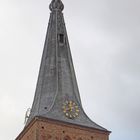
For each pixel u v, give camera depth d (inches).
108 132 3464.6
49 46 3816.4
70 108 3501.5
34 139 3316.9
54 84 3627.0
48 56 3769.7
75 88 3663.9
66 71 3710.6
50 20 3937.0
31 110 3612.2
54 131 3356.3
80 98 3631.9
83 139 3400.6
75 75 3745.1
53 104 3499.0
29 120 3565.5
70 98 3572.8
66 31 3900.1
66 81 3661.4
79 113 3508.9
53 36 3846.0
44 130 3339.1
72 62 3794.3
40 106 3543.3
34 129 3351.4
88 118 3508.9
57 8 3969.0
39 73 3750.0
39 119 3351.4
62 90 3602.4
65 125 3390.7
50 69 3703.3
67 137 3373.5
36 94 3668.8
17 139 3580.2
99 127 3474.4
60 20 3922.2
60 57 3757.4
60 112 3459.6
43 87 3641.7
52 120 3376.0
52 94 3575.3
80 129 3415.4
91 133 3432.6
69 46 3850.9
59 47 3801.7
